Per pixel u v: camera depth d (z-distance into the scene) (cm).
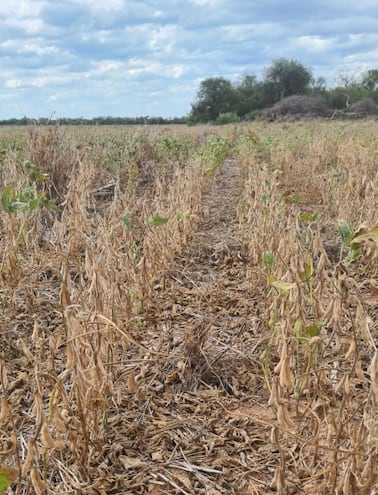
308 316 348
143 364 307
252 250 509
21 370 304
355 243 200
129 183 650
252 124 2458
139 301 372
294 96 3186
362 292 442
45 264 425
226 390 303
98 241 378
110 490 222
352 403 267
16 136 1053
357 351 197
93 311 225
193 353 314
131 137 1045
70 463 232
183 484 228
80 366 209
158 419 271
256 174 696
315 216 278
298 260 256
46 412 258
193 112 4566
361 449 188
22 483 220
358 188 624
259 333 362
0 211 486
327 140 1142
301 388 246
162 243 446
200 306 414
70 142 804
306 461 233
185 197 598
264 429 263
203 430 263
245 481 228
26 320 367
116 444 246
